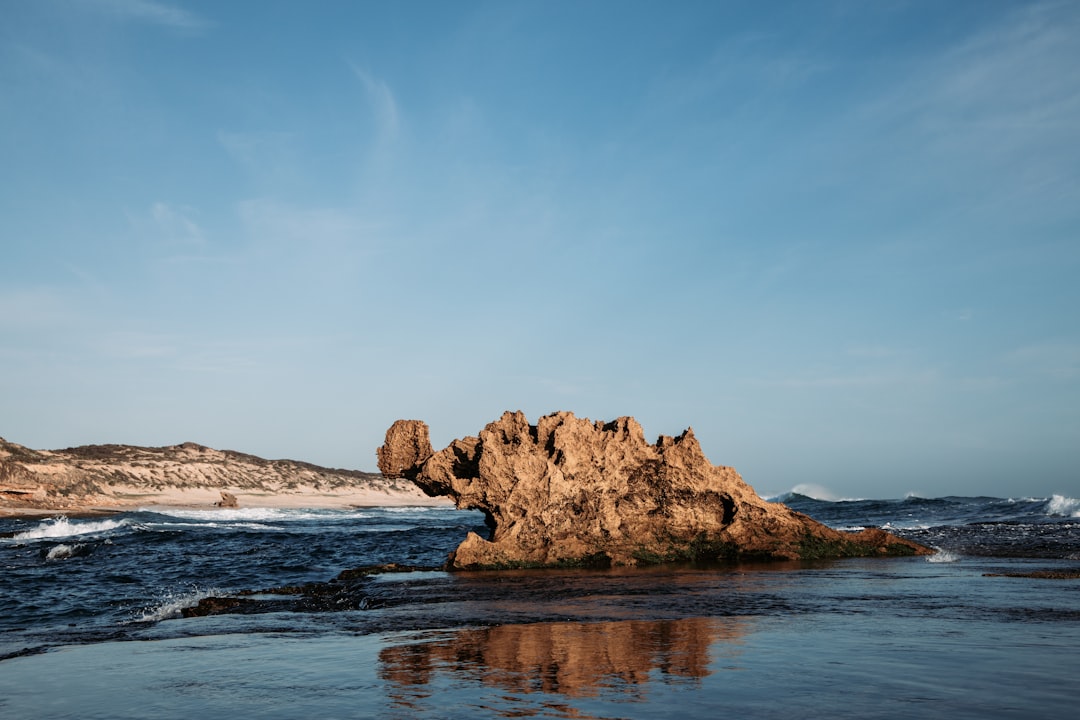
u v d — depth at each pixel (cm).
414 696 591
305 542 2898
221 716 551
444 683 633
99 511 5566
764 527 1858
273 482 10056
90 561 2294
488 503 1809
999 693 556
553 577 1493
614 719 511
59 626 1203
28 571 2038
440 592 1302
